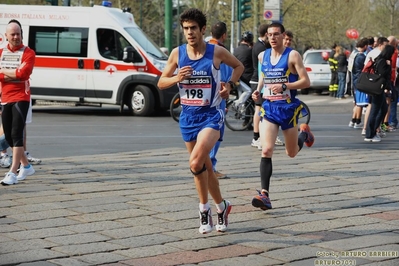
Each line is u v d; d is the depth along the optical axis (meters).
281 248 11.89
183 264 11.02
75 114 37.84
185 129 12.81
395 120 30.84
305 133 16.02
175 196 15.94
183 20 12.45
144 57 36.47
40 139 26.55
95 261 11.13
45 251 11.64
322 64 58.16
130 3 96.00
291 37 20.75
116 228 13.15
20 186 17.05
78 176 18.39
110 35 36.78
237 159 21.36
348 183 17.48
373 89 25.30
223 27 18.42
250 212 14.44
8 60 17.03
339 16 99.94
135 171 19.16
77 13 37.12
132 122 33.47
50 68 37.19
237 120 29.52
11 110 17.28
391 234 12.75
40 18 37.25
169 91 36.62
